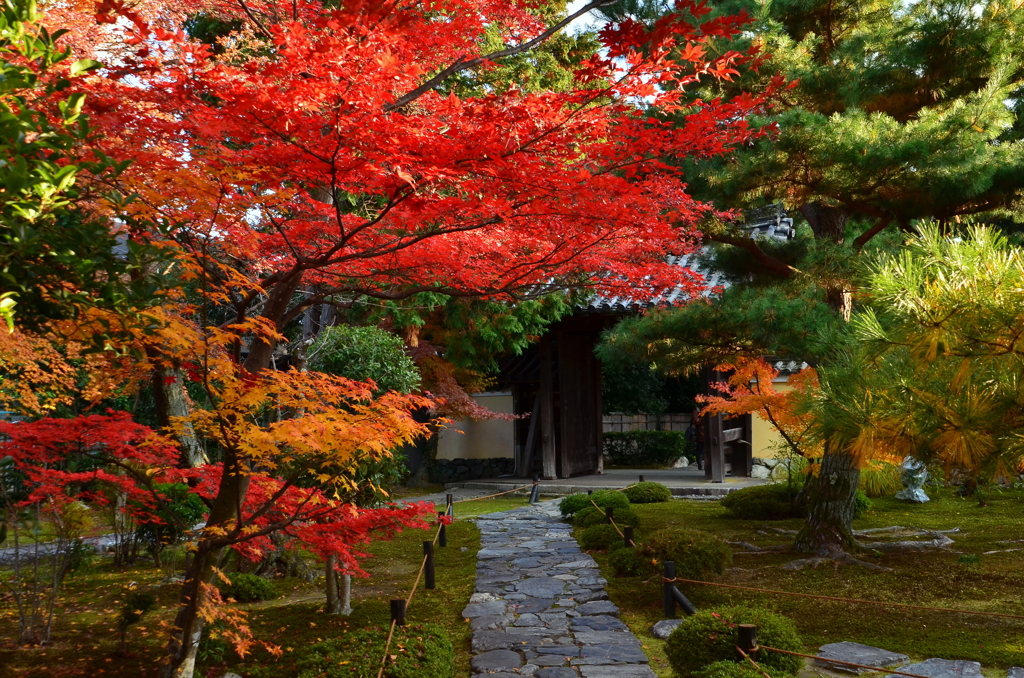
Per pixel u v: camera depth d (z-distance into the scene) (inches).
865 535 372.5
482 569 343.3
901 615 249.1
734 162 290.8
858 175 277.9
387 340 455.5
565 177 152.1
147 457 214.7
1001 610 250.2
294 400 164.7
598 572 329.4
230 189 156.3
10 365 230.1
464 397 621.3
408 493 662.5
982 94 274.1
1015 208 343.0
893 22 338.0
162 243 141.6
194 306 171.5
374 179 154.3
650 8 289.0
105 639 249.6
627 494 544.1
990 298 130.3
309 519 191.6
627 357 362.3
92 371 205.9
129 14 135.6
